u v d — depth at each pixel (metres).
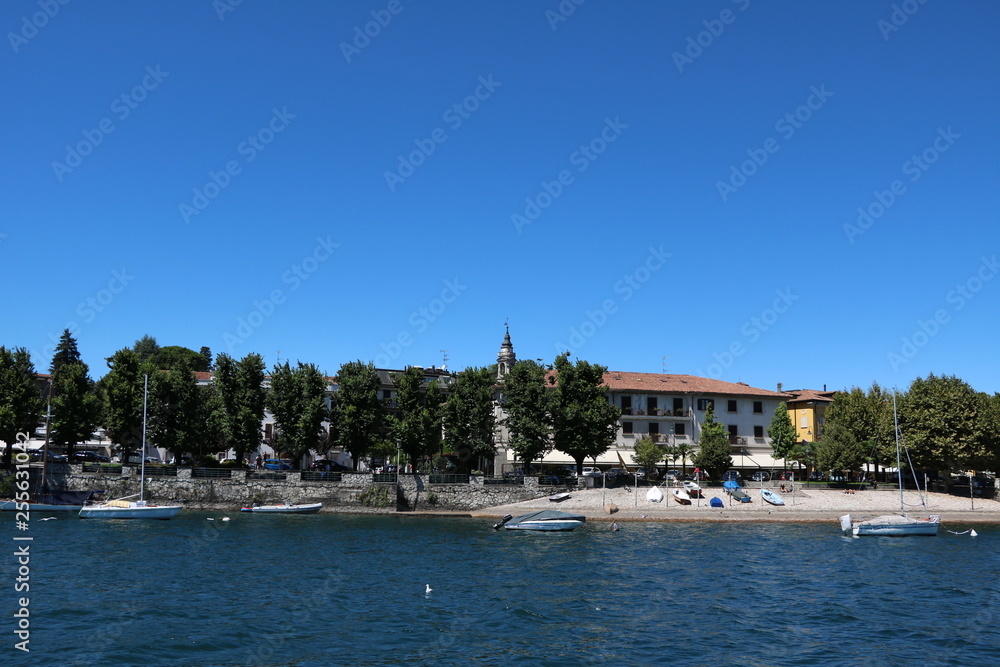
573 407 80.12
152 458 96.50
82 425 81.81
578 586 38.19
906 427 85.44
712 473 90.75
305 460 95.06
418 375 81.69
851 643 28.48
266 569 41.34
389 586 37.44
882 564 46.38
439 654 26.41
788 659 26.44
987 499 83.31
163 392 80.88
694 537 59.12
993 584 40.09
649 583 39.19
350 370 83.31
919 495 81.44
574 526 63.09
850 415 98.50
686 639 28.66
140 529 58.84
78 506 72.75
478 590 36.91
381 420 82.38
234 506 76.38
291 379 82.75
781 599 35.78
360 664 25.23
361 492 76.31
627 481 83.50
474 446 80.75
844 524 61.41
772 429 94.31
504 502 77.50
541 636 28.81
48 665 24.28
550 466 93.56
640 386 98.31
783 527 67.31
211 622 29.77
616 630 29.81
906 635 29.66
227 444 85.06
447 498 77.12
